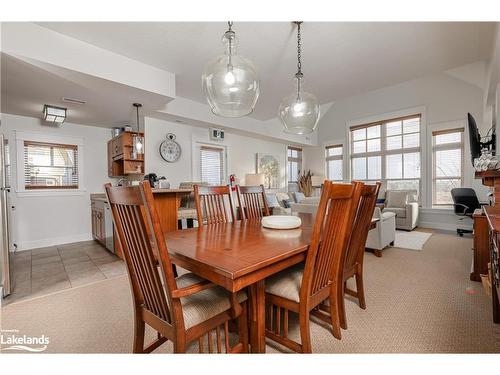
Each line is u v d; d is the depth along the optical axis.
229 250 1.27
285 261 1.26
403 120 6.08
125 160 4.16
